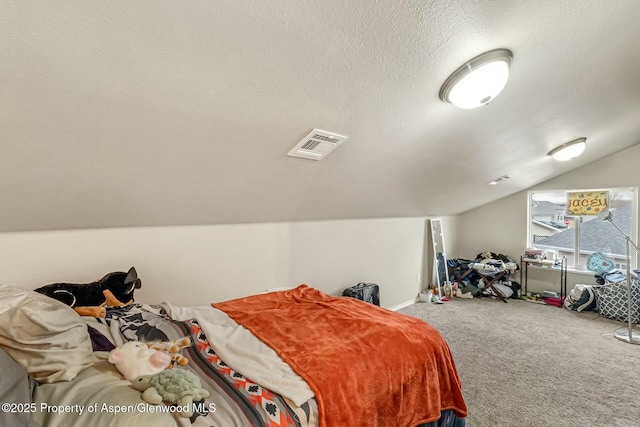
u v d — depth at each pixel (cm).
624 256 394
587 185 414
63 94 87
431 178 269
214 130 124
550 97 179
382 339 153
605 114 229
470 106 142
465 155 234
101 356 111
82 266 175
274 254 266
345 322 171
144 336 136
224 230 235
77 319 110
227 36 84
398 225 395
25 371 91
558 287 437
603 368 249
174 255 211
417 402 145
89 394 88
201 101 106
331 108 130
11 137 97
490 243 504
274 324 168
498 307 407
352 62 106
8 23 65
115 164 127
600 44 136
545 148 276
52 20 67
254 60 95
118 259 188
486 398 210
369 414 124
